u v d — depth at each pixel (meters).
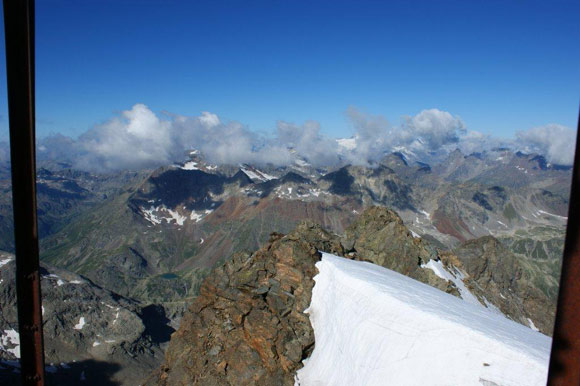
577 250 6.05
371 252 69.00
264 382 41.78
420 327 34.78
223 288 51.47
